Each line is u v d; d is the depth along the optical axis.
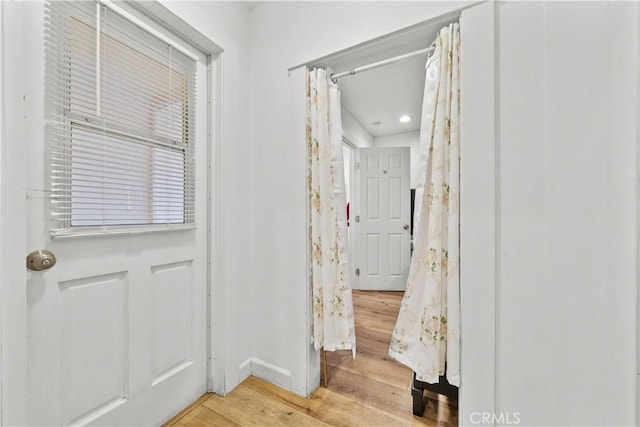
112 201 1.08
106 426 1.06
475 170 1.07
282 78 1.53
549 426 0.98
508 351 1.03
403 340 1.28
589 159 0.92
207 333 1.49
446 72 1.16
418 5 1.17
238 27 1.57
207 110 1.48
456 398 1.23
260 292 1.61
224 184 1.47
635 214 0.85
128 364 1.13
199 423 1.27
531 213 1.00
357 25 1.31
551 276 0.97
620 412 0.88
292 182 1.50
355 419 1.29
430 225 1.19
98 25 1.00
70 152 0.96
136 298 1.16
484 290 1.06
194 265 1.42
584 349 0.93
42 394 0.89
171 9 1.20
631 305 0.87
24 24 0.85
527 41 0.99
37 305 0.88
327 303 1.45
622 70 0.87
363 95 2.46
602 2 0.90
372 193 3.40
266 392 1.49
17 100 0.80
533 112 0.99
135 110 1.15
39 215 0.88
